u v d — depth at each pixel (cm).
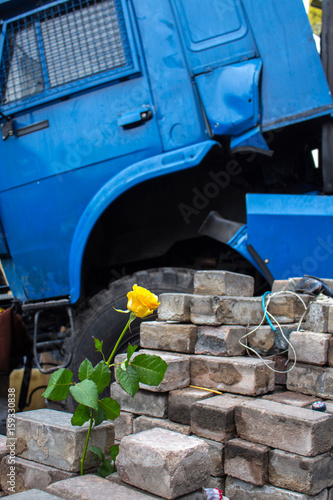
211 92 325
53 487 160
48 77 356
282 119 316
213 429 200
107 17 346
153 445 158
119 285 342
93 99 347
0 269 417
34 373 445
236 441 195
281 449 185
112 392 242
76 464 178
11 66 366
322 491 183
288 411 190
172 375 222
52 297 362
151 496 156
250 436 194
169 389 221
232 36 326
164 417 223
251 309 245
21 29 364
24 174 363
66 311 382
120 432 236
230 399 210
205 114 328
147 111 334
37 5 363
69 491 156
